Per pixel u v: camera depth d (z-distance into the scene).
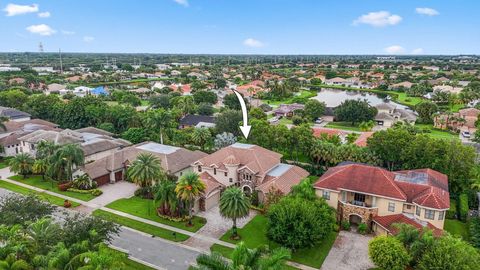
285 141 80.81
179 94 181.62
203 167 68.00
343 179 55.44
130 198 64.50
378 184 53.12
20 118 110.56
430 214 49.19
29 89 183.88
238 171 64.44
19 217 41.78
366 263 44.97
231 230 53.19
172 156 73.50
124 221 55.59
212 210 59.94
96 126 113.44
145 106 166.25
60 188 67.62
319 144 77.50
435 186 53.16
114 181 72.25
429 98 188.00
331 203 55.47
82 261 31.19
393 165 75.69
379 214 52.59
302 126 84.00
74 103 115.94
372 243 40.62
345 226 53.28
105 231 40.81
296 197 48.75
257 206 60.59
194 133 92.25
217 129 100.25
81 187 68.12
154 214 58.09
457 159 64.44
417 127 121.56
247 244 49.34
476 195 62.50
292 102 182.88
